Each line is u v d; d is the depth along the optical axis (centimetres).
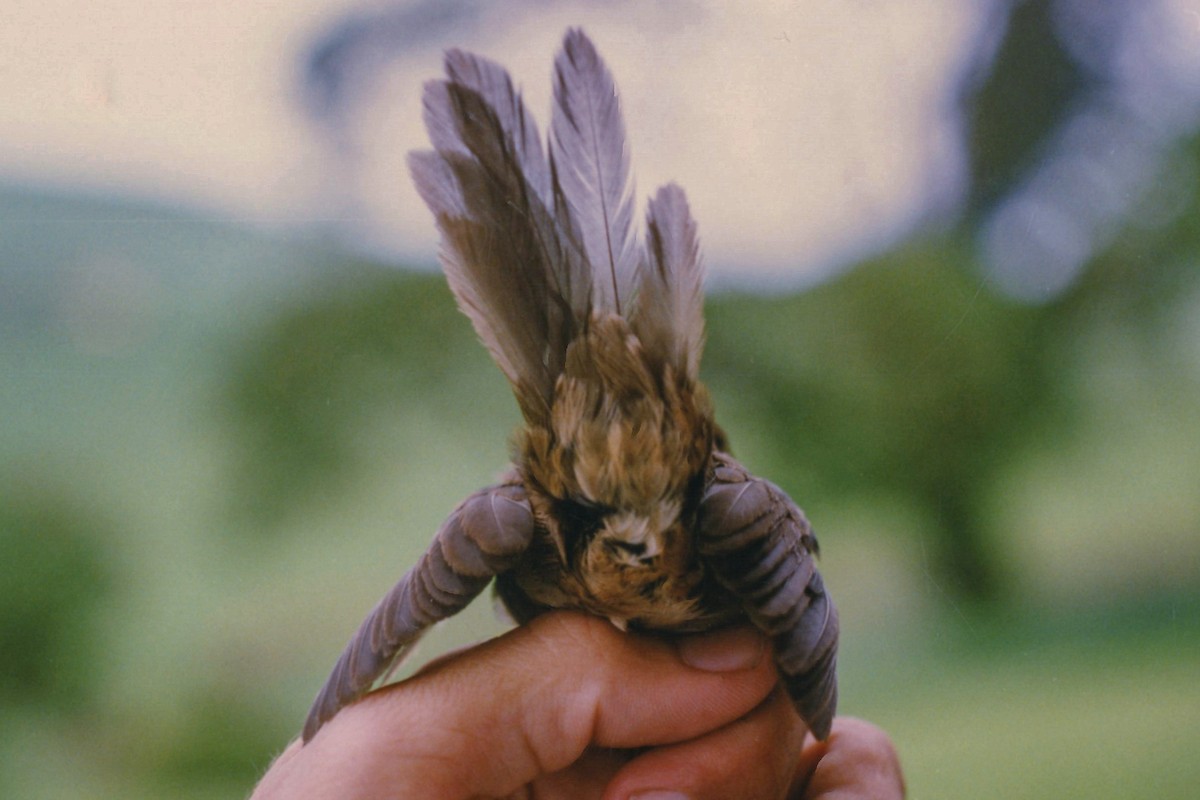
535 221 47
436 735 49
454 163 48
